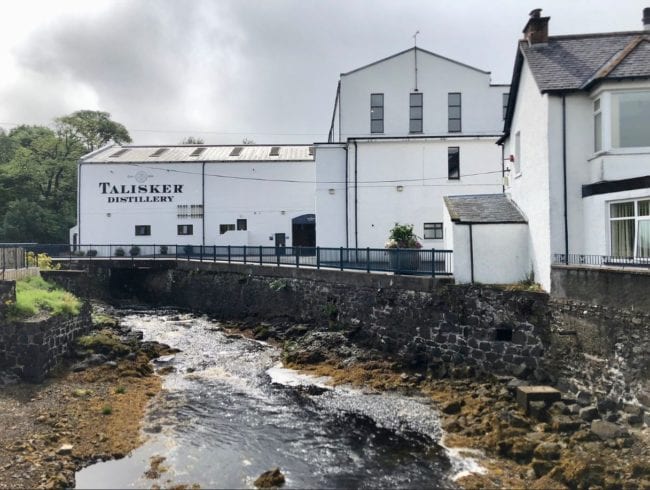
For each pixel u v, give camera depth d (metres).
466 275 14.95
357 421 11.26
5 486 8.08
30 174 49.69
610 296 10.81
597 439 9.34
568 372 12.12
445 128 31.55
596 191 12.84
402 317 16.02
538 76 14.20
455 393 12.77
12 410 11.30
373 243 27.98
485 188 27.69
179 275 29.00
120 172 37.94
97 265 29.44
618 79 12.77
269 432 10.67
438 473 8.88
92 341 15.60
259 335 19.64
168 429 10.75
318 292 19.92
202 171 37.97
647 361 9.77
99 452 9.48
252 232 37.75
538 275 14.23
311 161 38.03
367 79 31.56
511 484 8.42
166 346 17.94
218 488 8.37
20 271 18.36
